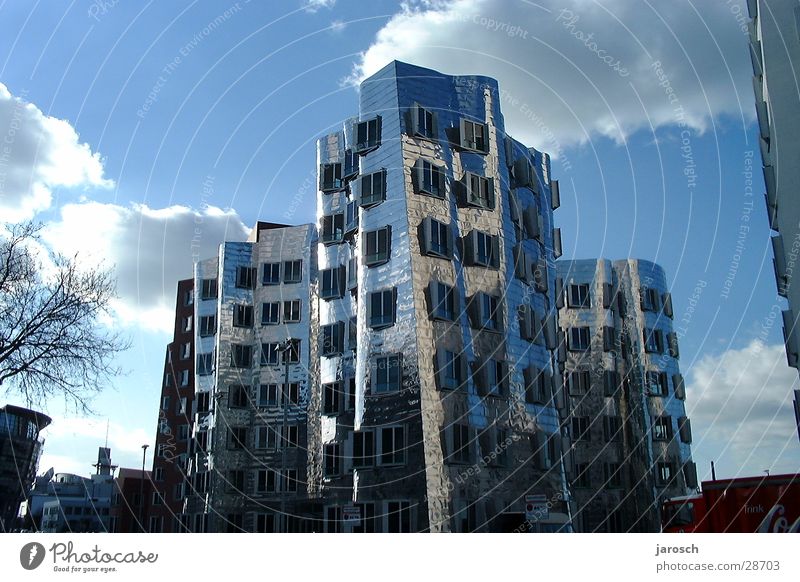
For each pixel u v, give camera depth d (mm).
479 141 41000
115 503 83875
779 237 28594
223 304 54219
